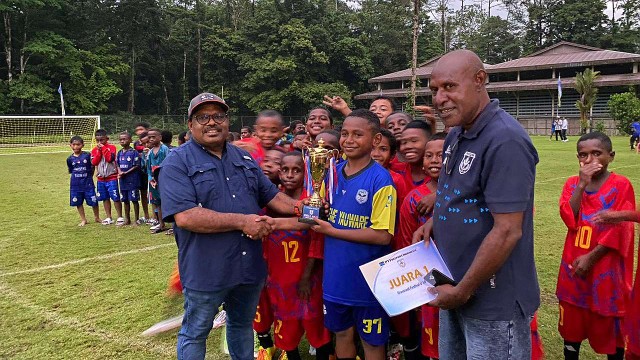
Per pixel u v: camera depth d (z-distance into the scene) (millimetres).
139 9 41656
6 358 3531
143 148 8289
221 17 50531
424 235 2408
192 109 2730
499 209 1877
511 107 37469
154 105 46688
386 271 2311
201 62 45656
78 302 4613
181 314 4266
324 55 41219
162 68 44875
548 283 4883
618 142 22859
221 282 2729
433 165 2922
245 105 44562
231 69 44469
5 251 6445
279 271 3219
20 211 9312
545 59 37438
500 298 1997
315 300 3209
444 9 46938
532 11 54281
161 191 2723
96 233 7562
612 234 2887
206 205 2717
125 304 4555
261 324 3504
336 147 3525
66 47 36906
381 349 2922
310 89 39781
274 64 39625
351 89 45469
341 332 2967
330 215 2902
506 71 37156
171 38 45406
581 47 38031
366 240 2756
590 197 3098
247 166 2941
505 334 2006
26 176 14070
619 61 32875
